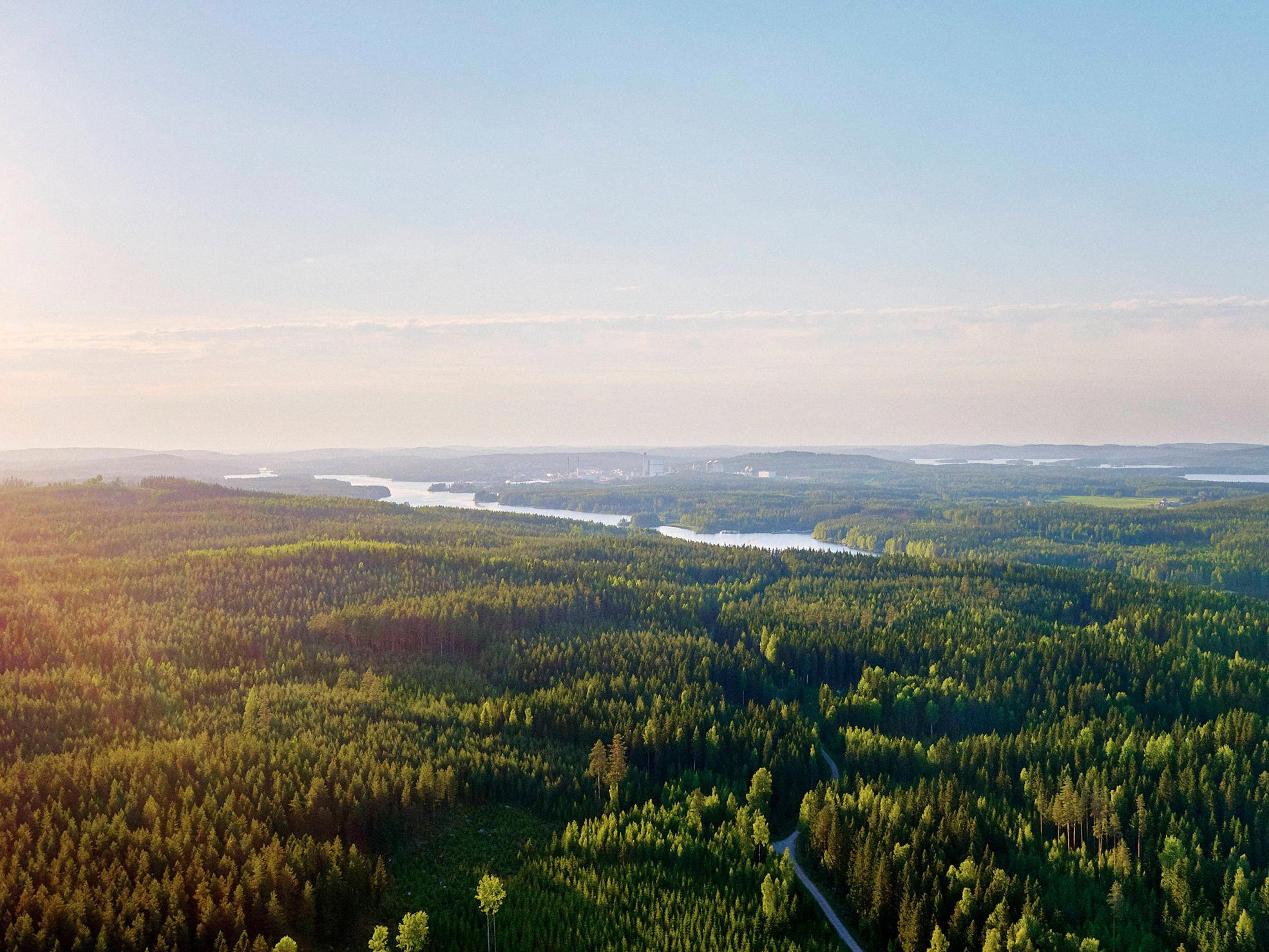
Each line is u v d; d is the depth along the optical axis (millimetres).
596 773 153750
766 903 122250
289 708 171375
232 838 114500
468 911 117812
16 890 102875
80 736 151000
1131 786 151500
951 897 126438
